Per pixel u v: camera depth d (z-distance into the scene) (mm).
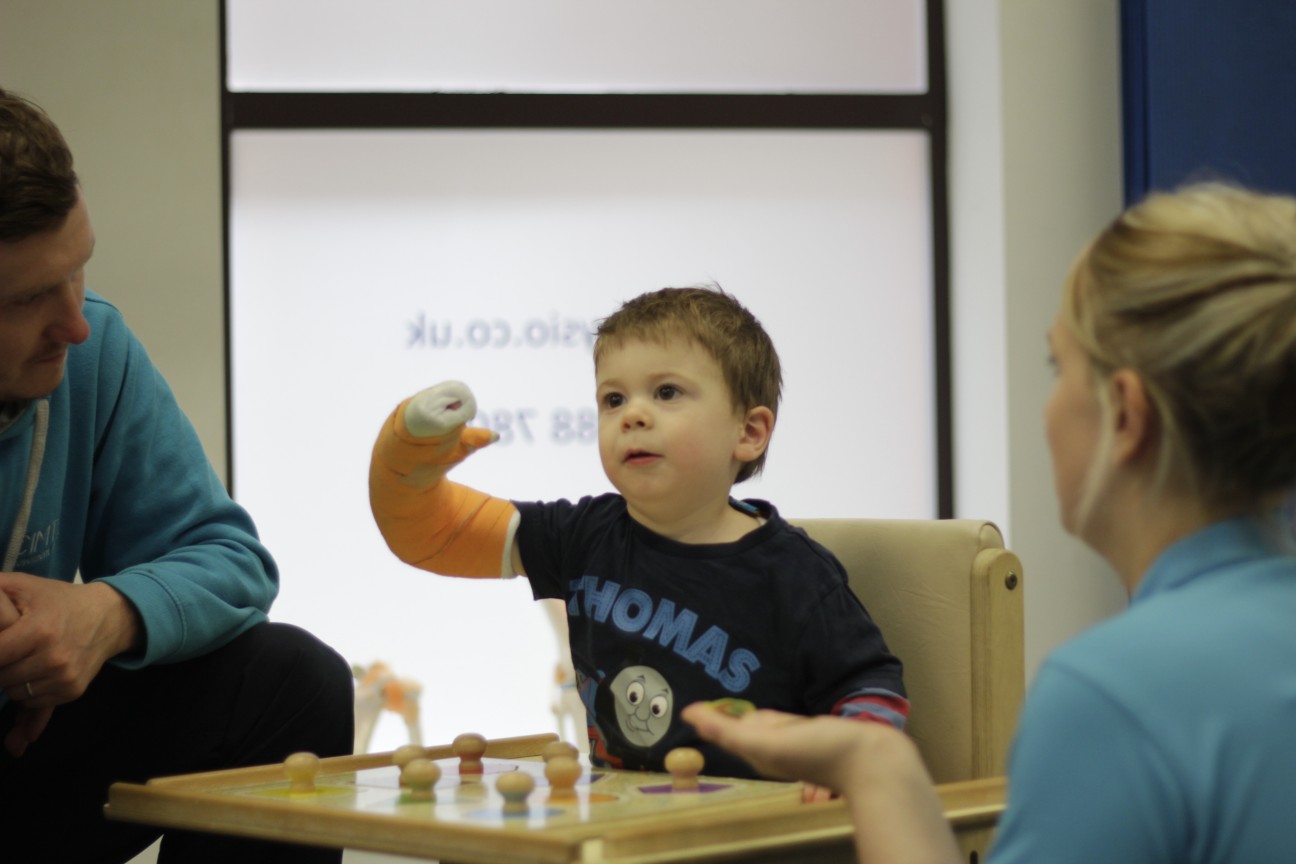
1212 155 2816
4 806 1373
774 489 3072
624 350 1294
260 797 1051
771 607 1220
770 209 3078
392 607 2955
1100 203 2926
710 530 1290
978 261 2984
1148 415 746
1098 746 684
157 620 1294
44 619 1194
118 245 2807
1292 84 2836
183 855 1311
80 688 1225
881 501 3090
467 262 3021
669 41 3068
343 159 2994
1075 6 2924
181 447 1511
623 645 1255
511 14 3035
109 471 1453
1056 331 810
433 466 1303
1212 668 686
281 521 2957
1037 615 2865
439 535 1368
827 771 792
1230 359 711
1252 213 754
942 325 3086
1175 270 733
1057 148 2916
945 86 3105
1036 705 713
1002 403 2896
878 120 3086
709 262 3070
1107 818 674
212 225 2832
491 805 979
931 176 3096
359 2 3002
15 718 1319
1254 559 741
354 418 2986
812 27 3096
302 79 2990
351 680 1446
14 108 1189
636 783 1090
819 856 917
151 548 1456
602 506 1360
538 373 3035
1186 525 759
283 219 2979
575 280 3045
